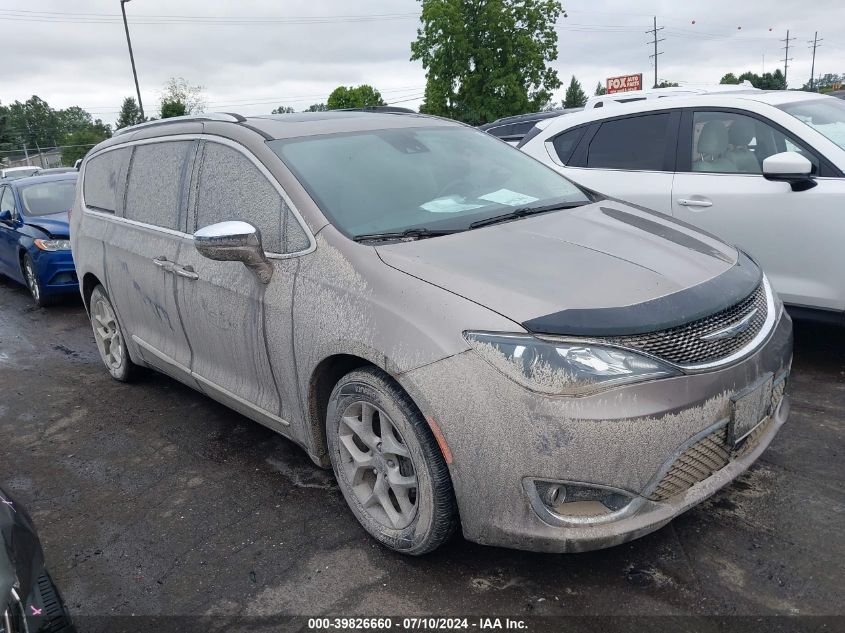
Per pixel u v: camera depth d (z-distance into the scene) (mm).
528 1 32062
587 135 5840
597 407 2348
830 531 2932
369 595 2756
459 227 3182
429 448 2617
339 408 3004
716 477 2633
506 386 2398
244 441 4215
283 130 3652
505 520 2484
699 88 6914
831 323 4500
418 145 3846
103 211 4875
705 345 2541
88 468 4047
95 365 5945
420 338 2568
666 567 2783
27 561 2100
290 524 3281
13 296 9312
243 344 3451
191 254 3746
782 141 4750
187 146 3971
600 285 2613
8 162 100000
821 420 3920
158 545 3217
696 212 5051
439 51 32094
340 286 2900
